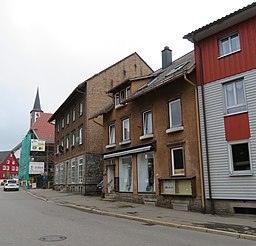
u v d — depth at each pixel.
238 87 14.05
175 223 11.51
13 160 107.75
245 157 13.36
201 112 15.27
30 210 17.03
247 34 13.87
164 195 16.94
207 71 15.29
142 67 32.81
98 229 10.66
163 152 17.47
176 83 17.09
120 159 21.81
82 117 30.03
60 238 9.01
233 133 13.80
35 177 54.47
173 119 17.31
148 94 19.34
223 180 13.91
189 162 15.66
